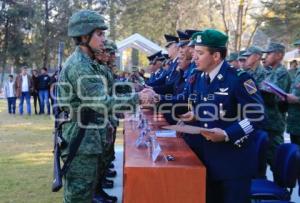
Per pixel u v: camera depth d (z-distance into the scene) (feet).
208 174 9.60
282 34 88.12
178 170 8.71
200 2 111.14
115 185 18.56
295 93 16.94
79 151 10.11
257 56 19.54
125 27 124.98
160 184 8.72
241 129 9.09
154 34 118.93
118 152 25.48
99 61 10.99
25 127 38.24
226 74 9.61
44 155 25.54
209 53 9.54
